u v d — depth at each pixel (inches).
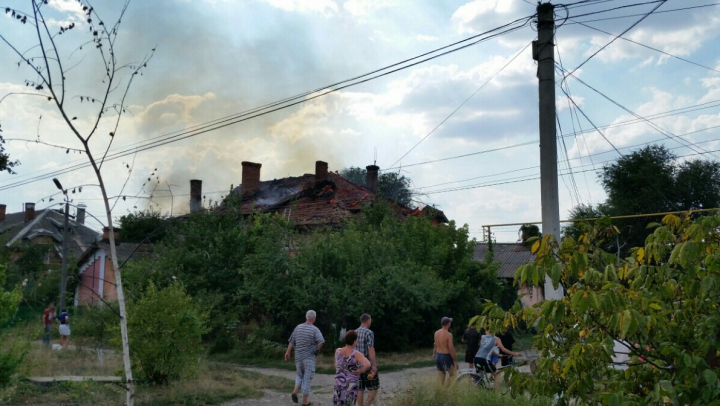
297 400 449.1
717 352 171.6
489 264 993.5
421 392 382.0
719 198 1480.1
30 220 2206.0
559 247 200.5
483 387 369.7
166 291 543.8
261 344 804.0
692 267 175.0
